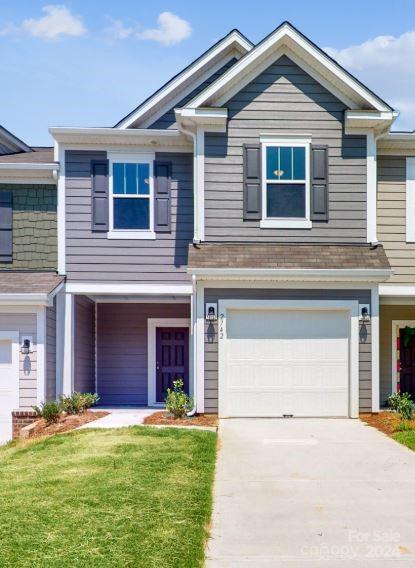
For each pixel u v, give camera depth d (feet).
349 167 43.65
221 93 43.39
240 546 18.99
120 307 54.70
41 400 41.70
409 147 47.29
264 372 41.47
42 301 41.47
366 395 41.45
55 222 47.50
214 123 43.09
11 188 47.67
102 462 27.50
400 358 52.70
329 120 43.78
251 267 40.45
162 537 18.76
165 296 50.42
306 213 43.32
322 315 41.86
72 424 38.68
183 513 20.84
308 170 43.47
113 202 46.70
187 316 54.60
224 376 41.11
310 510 22.29
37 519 20.18
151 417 41.09
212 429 36.11
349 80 43.04
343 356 41.75
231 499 23.47
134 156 46.98
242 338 41.57
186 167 47.16
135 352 54.44
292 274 40.47
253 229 43.11
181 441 31.86
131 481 24.43
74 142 46.55
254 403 41.29
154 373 54.24
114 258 46.32
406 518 21.49
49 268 47.24
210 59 49.21
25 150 59.52
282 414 41.29
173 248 46.60
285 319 41.81
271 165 43.52
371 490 24.68
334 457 29.91
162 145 47.01
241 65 42.96
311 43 42.96
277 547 18.92
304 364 41.60
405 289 46.83
